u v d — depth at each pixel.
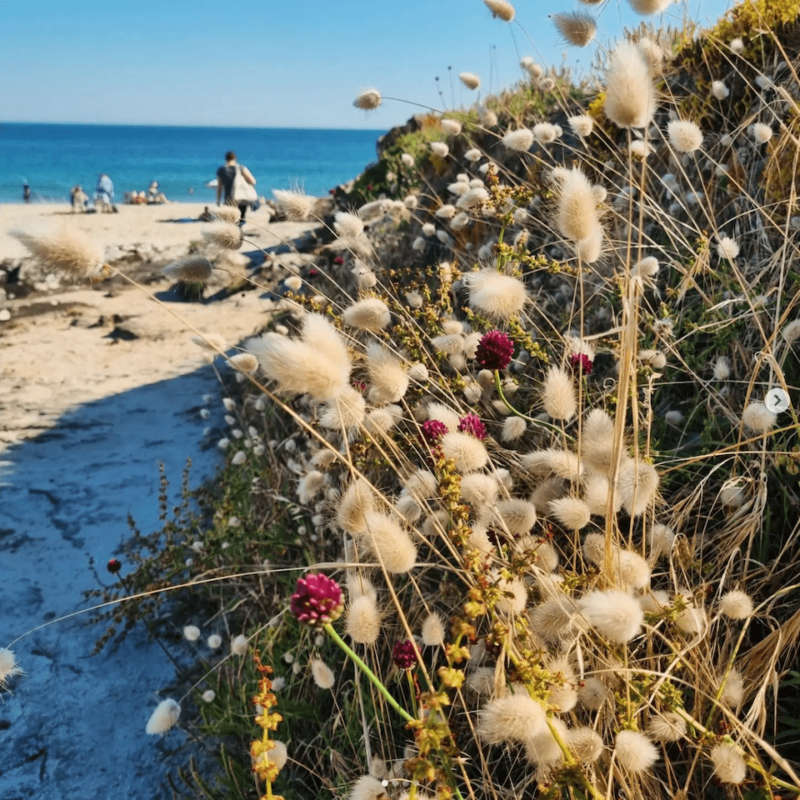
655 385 2.65
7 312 10.22
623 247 3.66
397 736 2.22
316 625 1.32
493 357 2.23
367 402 2.42
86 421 6.31
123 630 3.44
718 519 2.42
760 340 2.84
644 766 1.25
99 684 3.21
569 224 1.59
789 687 1.90
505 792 1.82
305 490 2.28
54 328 9.68
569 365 2.46
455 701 2.10
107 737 2.91
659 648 2.01
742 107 4.21
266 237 14.14
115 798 2.62
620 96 1.60
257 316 9.40
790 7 4.15
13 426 6.26
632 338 1.46
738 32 4.38
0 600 3.85
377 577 2.82
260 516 3.87
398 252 6.76
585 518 1.57
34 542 4.41
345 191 13.49
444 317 3.19
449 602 2.36
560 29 2.34
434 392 2.82
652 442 2.62
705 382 2.88
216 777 2.41
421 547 2.79
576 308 3.79
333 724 2.41
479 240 5.46
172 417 6.35
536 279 4.49
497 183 3.20
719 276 3.08
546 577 1.63
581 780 1.26
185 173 96.31
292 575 3.20
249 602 3.32
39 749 2.87
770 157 3.39
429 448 1.94
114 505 4.83
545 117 6.28
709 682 1.68
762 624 2.05
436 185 7.55
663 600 1.70
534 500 1.90
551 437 2.70
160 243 14.50
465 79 3.69
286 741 2.41
